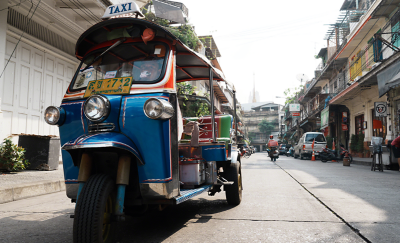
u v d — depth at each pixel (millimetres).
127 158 2494
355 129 21266
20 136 7531
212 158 3840
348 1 20969
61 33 9305
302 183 7043
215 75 4930
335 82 25531
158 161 2521
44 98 8891
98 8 8820
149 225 3523
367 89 17047
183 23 14789
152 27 2916
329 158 17000
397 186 6508
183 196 2812
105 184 2342
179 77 5094
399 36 13398
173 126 2736
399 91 13656
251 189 6191
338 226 3398
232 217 3883
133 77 2834
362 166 13320
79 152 2697
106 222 2426
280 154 35656
